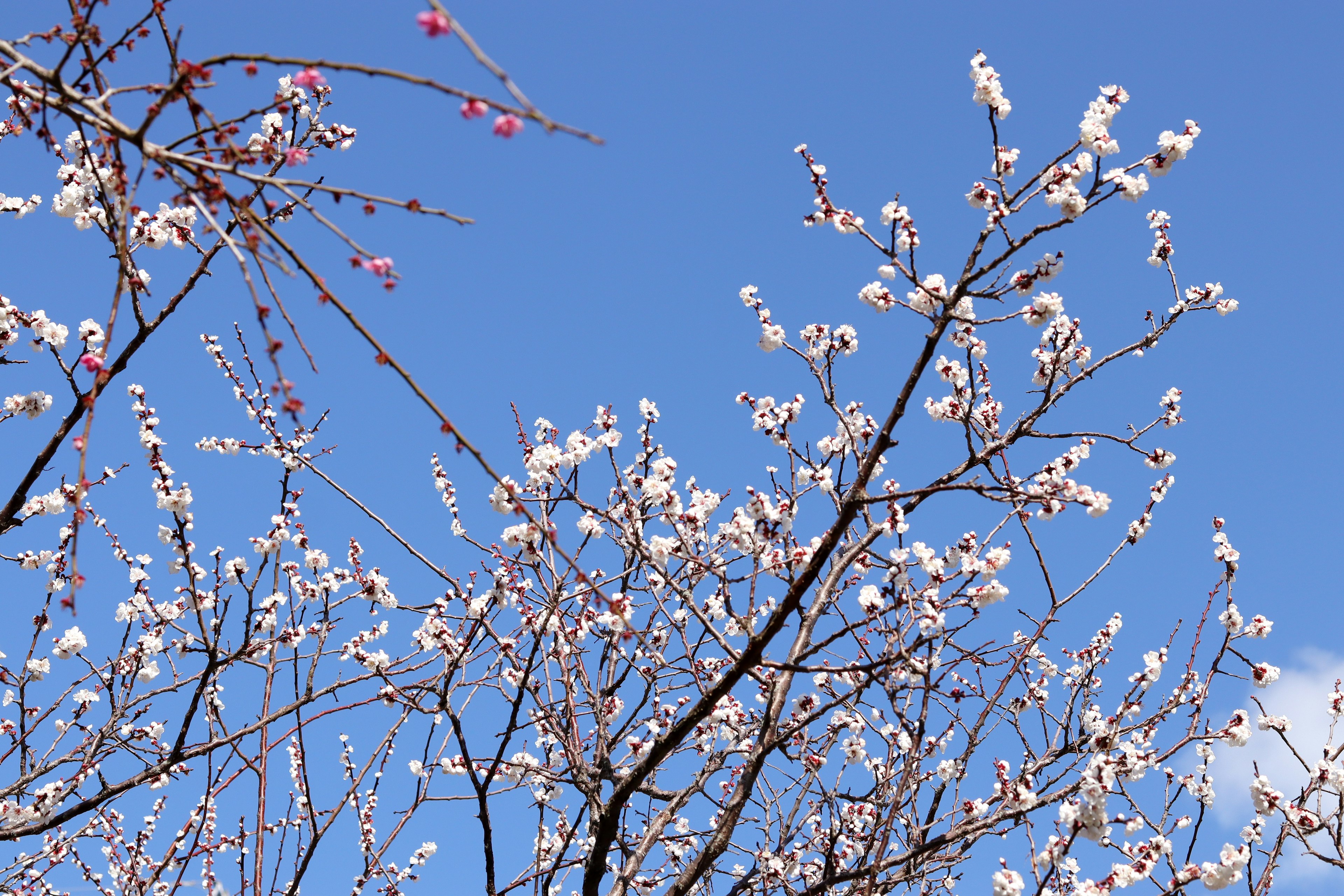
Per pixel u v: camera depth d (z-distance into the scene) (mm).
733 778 8023
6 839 5688
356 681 6461
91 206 5496
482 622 6406
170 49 3322
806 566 6117
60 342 5809
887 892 6312
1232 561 6828
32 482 5742
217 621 6195
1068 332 6113
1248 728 5766
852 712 6805
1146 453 5875
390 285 3201
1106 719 6539
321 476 6410
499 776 8031
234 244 2971
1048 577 6359
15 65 2986
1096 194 5445
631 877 6617
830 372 6445
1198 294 6609
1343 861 5621
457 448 3400
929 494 5480
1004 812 5547
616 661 7637
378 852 7375
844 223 5832
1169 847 5688
